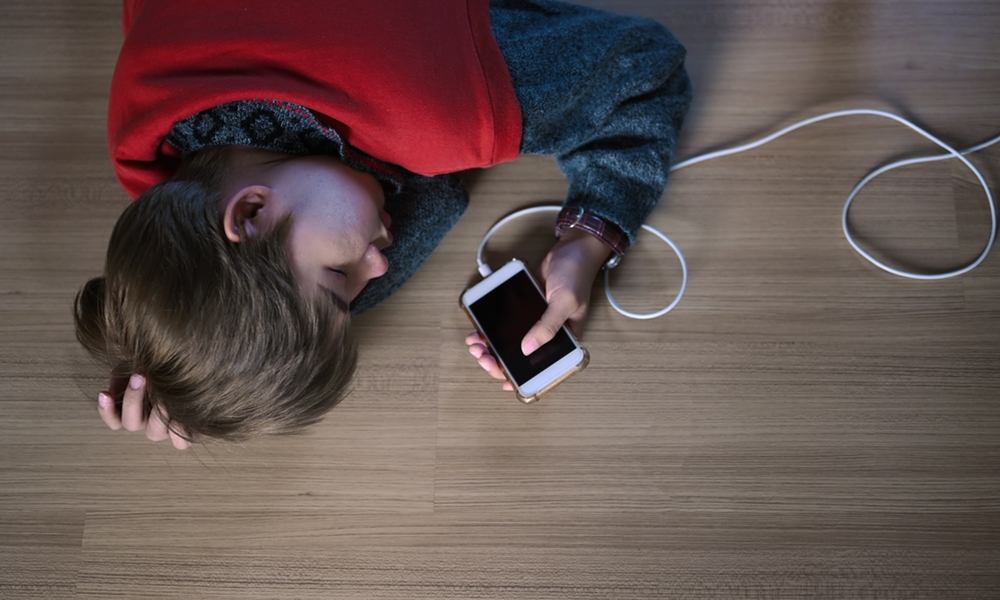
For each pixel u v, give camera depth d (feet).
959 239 2.91
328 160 2.12
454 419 2.87
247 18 2.01
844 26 3.10
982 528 2.72
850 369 2.85
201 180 2.05
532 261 2.96
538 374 2.61
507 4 2.59
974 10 3.08
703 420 2.84
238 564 2.81
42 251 3.02
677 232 2.97
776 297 2.90
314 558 2.81
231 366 1.84
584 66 2.36
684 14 3.14
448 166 2.32
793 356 2.86
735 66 3.10
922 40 3.07
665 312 2.85
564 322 2.66
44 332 2.96
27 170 3.10
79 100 3.15
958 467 2.76
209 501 2.85
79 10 3.23
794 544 2.75
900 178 2.96
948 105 3.01
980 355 2.83
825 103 3.05
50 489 2.87
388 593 2.78
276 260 1.87
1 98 3.17
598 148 2.64
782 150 3.01
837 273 2.91
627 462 2.83
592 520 2.80
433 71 2.08
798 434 2.81
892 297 2.88
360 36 2.02
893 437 2.80
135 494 2.86
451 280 2.96
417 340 2.93
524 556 2.78
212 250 1.86
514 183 3.02
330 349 1.99
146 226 1.93
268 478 2.86
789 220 2.96
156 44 2.03
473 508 2.82
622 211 2.60
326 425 2.88
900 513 2.75
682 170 3.01
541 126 2.40
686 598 2.73
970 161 2.97
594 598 2.75
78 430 2.90
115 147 2.15
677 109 2.73
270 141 2.08
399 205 2.65
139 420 2.21
